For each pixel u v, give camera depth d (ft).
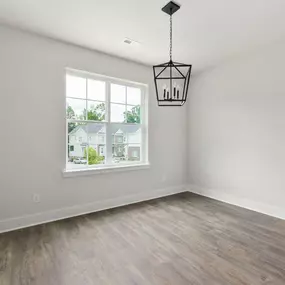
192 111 14.71
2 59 8.30
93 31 8.82
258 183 10.91
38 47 9.08
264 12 7.54
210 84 13.38
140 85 12.89
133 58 11.68
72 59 9.99
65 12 7.47
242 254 6.82
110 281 5.51
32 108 8.98
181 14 7.62
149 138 13.08
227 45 10.21
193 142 14.70
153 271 5.93
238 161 11.87
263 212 10.68
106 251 6.97
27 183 8.93
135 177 12.43
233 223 9.37
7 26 8.34
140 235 8.14
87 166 10.84
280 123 9.96
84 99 10.73
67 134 10.21
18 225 8.73
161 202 12.44
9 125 8.49
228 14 7.64
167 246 7.32
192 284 5.39
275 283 5.44
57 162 9.67
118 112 11.98
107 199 11.29
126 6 7.13
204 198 13.29
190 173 15.02
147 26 8.45
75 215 10.17
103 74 11.00
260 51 10.66
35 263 6.26
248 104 11.29
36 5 7.07
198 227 8.93
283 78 9.79
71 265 6.18
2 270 5.93
